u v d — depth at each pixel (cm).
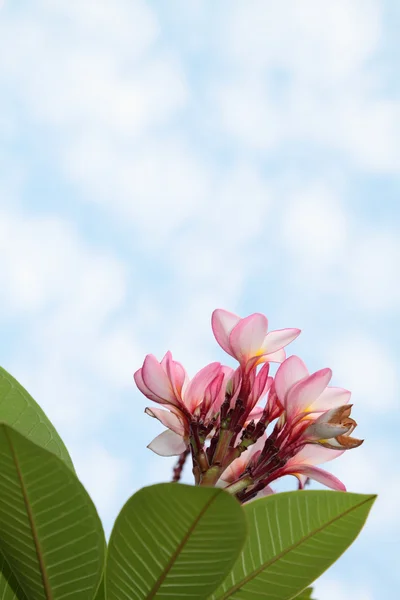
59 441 133
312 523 125
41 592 124
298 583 126
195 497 118
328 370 137
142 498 119
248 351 139
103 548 122
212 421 138
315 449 139
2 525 123
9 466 120
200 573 121
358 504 124
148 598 123
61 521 121
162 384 139
